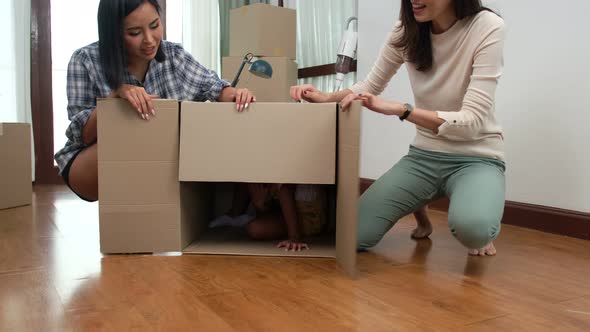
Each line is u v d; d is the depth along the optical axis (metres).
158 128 1.27
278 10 2.98
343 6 2.91
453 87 1.29
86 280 1.05
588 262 1.29
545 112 1.71
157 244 1.30
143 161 1.28
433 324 0.83
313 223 1.55
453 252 1.38
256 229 1.47
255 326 0.81
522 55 1.78
